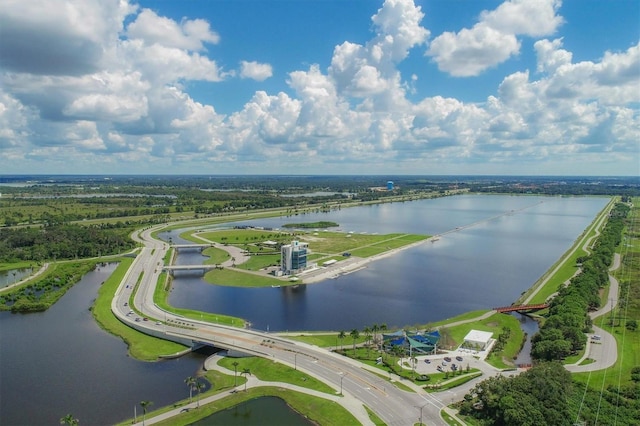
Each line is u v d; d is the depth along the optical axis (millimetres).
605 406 198875
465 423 195625
